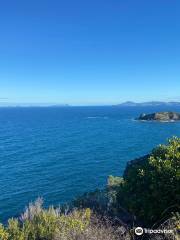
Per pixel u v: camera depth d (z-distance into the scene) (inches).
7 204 1397.6
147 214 448.1
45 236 409.4
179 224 379.9
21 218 495.2
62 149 2982.3
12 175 1940.2
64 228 390.3
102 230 384.8
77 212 447.5
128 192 492.4
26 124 6318.9
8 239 407.5
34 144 3363.7
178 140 548.1
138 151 2824.8
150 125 5669.3
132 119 7367.1
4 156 2623.0
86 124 6171.3
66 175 1924.2
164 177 442.9
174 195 432.1
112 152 2780.5
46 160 2427.4
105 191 601.9
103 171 2027.6
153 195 440.1
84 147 3100.4
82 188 1637.6
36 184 1724.9
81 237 366.9
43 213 454.6
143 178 479.2
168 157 483.2
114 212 480.7
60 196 1508.4
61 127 5551.2
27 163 2315.5
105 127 5418.3
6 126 5861.2
